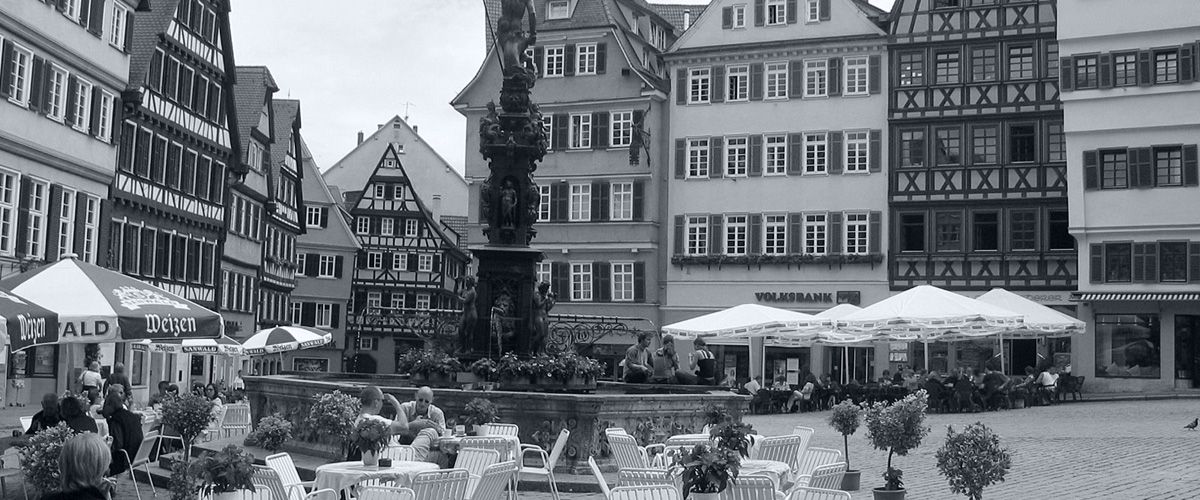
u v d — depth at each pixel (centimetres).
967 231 4400
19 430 1531
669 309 4800
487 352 1809
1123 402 3575
